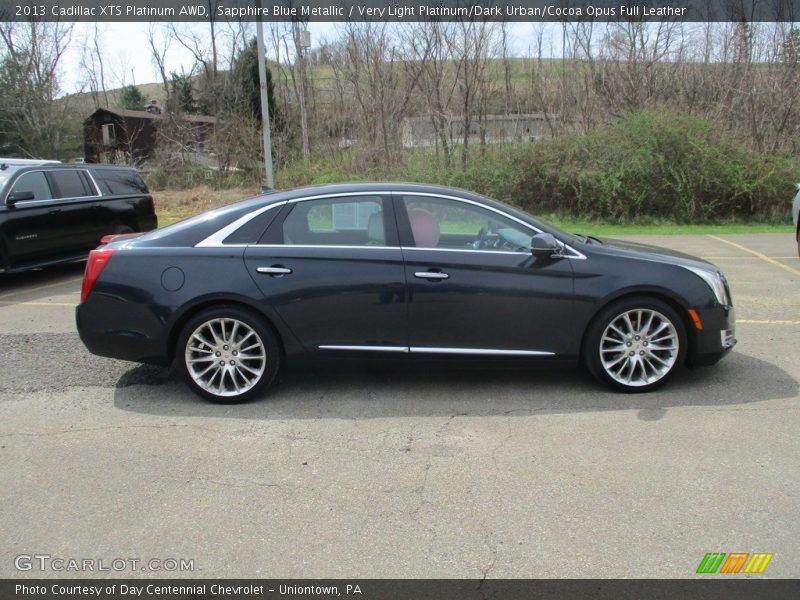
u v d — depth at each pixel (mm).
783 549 2875
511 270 4602
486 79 22375
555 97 22844
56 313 7570
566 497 3318
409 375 5215
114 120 34844
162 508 3264
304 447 3938
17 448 3947
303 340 4645
